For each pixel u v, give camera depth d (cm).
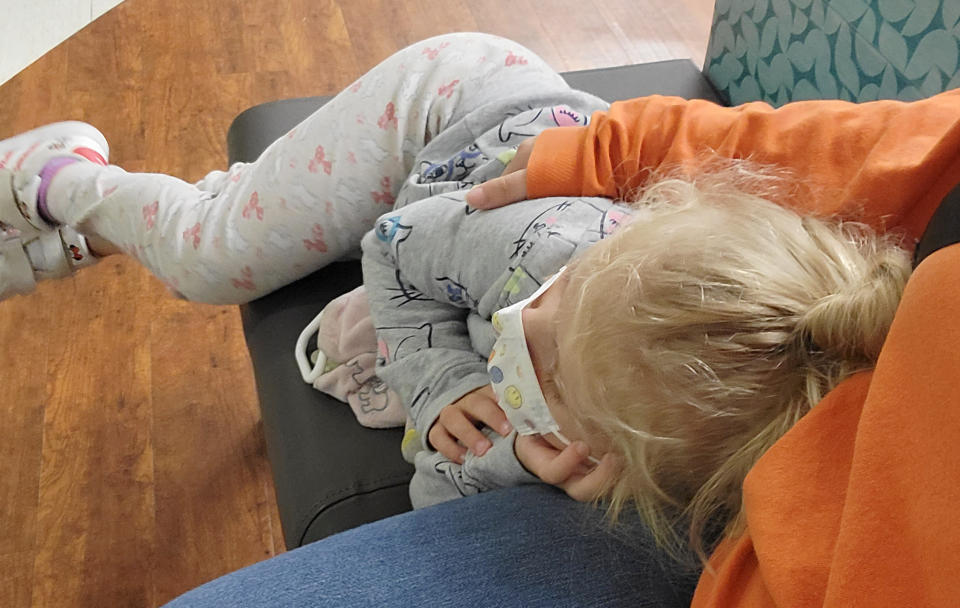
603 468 61
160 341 142
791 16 110
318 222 100
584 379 57
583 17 201
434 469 77
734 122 77
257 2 204
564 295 63
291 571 63
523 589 60
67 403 133
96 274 150
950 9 85
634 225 62
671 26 200
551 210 77
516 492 68
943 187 62
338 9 203
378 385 92
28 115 175
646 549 61
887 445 43
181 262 103
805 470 48
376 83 101
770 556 46
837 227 62
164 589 115
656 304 54
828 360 53
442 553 63
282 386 95
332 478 85
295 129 104
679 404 53
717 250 55
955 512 40
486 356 82
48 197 114
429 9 203
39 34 195
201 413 133
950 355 42
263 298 105
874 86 98
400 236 84
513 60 103
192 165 167
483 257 79
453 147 97
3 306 145
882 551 42
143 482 125
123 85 182
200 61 188
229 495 124
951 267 44
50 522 120
